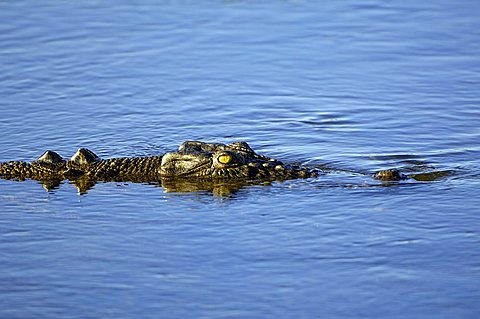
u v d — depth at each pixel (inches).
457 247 1390.3
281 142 1847.9
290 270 1334.9
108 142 1881.2
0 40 2566.4
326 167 1704.0
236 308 1238.9
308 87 2225.6
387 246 1398.9
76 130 1957.4
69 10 2824.8
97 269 1357.0
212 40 2583.7
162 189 1643.7
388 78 2277.3
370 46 2519.7
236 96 2169.0
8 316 1233.4
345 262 1354.6
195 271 1341.0
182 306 1247.5
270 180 1649.9
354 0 2915.8
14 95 2186.3
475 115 1991.9
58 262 1382.9
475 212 1502.2
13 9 2829.7
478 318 1205.1
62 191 1652.3
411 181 1624.0
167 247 1418.6
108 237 1461.6
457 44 2512.3
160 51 2500.0
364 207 1533.0
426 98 2118.6
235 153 1676.9
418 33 2608.3
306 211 1526.8
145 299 1268.5
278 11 2819.9
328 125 1950.1
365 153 1775.3
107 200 1605.6
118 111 2079.2
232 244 1421.0
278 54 2476.6
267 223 1488.7
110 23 2716.5
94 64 2397.9
